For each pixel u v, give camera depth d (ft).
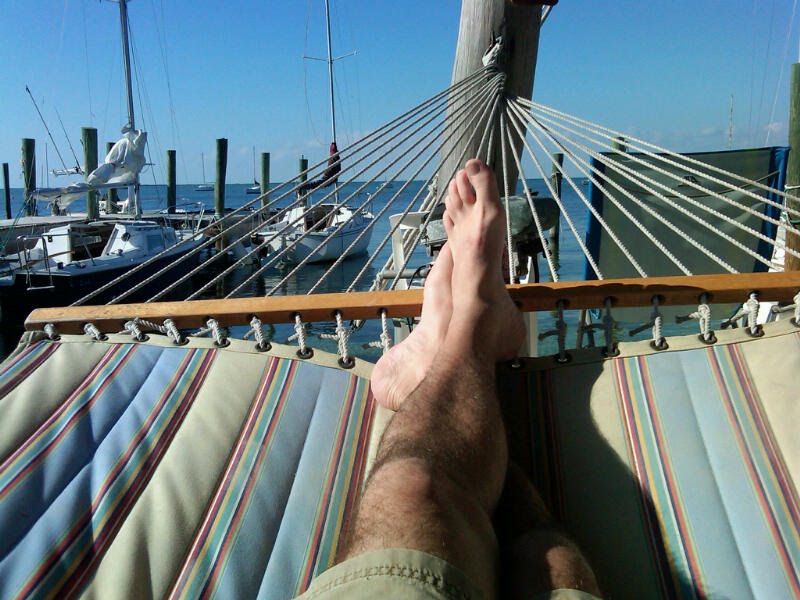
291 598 4.20
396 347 5.88
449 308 5.70
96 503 4.81
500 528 4.23
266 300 6.89
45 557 4.36
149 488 4.97
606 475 5.02
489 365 5.22
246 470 5.14
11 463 5.09
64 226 53.52
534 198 10.23
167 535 4.58
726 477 4.80
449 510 3.65
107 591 4.17
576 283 6.48
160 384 6.05
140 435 5.46
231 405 5.79
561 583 3.50
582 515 4.79
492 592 3.49
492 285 5.56
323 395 5.92
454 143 11.78
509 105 11.76
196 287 56.29
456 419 4.49
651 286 6.28
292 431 5.53
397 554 3.23
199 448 5.33
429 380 4.92
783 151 19.11
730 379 5.45
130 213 64.28
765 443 4.95
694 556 4.38
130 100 60.44
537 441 5.36
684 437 5.12
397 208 104.32
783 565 4.24
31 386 5.92
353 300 6.76
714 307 18.17
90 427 5.54
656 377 5.59
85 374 6.16
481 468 4.23
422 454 4.09
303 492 4.97
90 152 68.49
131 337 6.66
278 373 6.16
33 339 6.69
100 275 45.88
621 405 5.46
